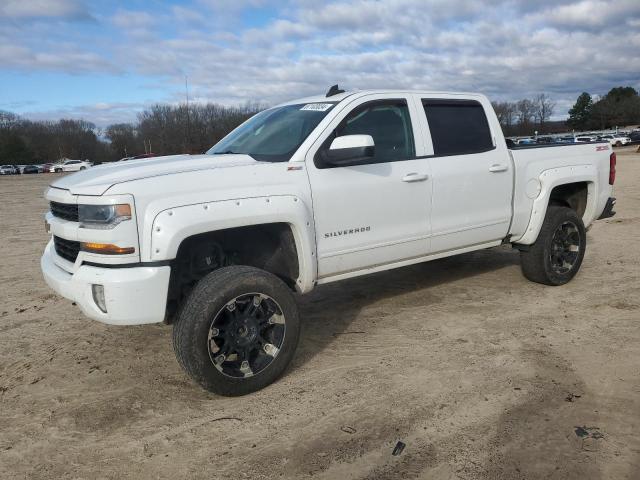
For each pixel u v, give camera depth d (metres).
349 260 4.02
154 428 3.11
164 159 4.02
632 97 104.69
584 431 2.90
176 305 3.62
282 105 4.68
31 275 6.90
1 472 2.74
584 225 5.73
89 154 97.75
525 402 3.21
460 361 3.80
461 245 4.74
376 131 4.18
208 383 3.27
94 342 4.45
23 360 4.12
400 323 4.62
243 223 3.36
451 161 4.52
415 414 3.13
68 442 3.00
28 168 65.75
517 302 5.04
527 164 5.06
